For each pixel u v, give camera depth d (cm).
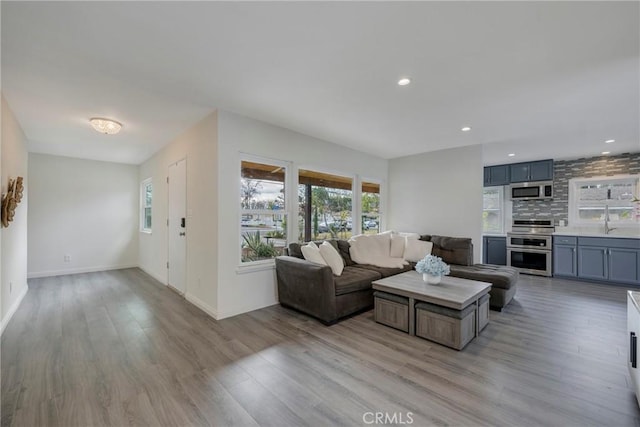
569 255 512
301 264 321
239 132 332
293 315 328
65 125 359
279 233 385
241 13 165
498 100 286
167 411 168
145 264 568
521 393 185
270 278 365
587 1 153
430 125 364
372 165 536
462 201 474
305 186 420
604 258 477
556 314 333
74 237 550
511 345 254
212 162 323
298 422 160
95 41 192
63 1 153
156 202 507
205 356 233
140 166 614
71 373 207
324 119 346
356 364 221
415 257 446
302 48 200
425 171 520
